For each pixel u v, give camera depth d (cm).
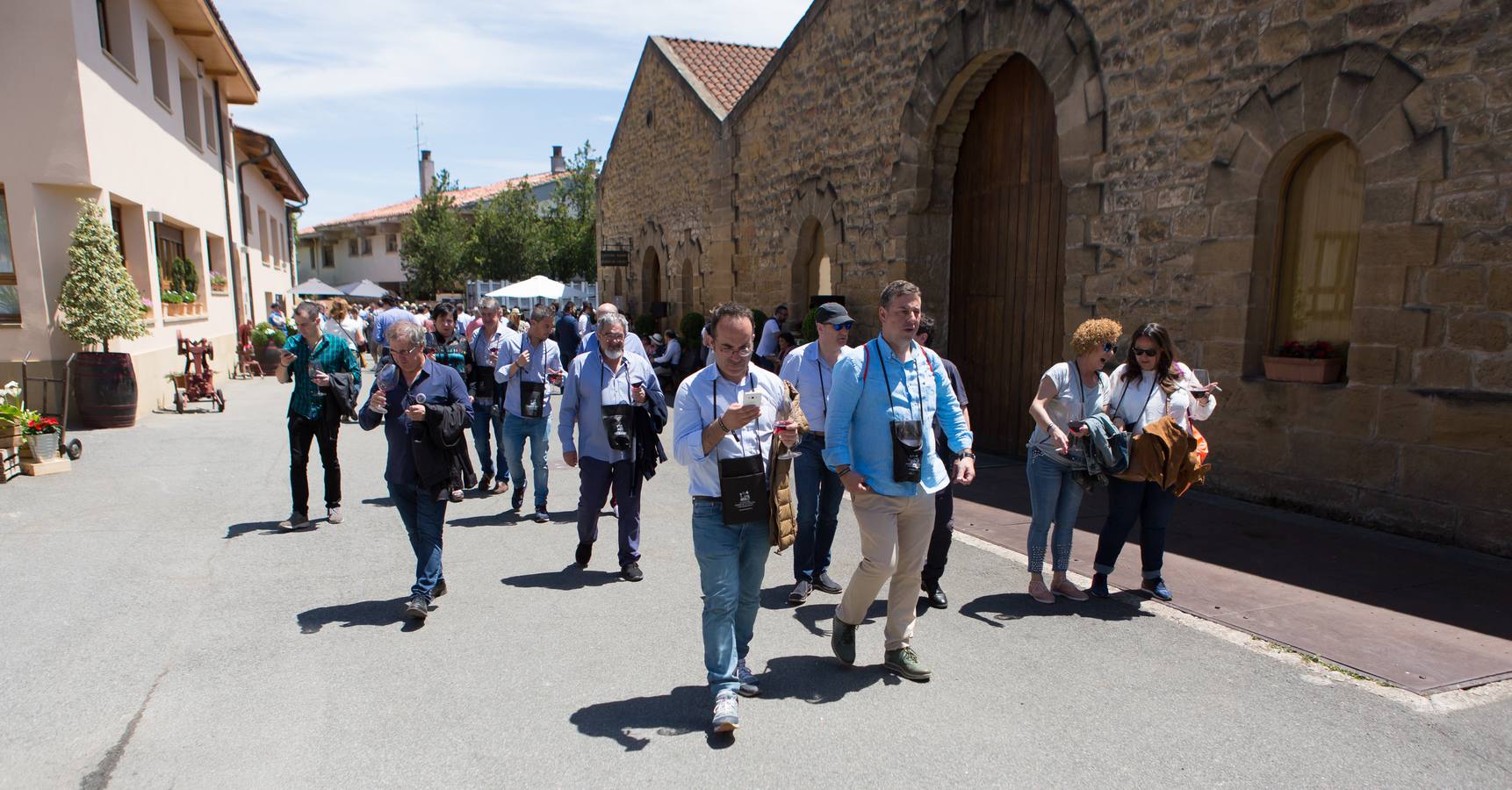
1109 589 521
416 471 475
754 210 1526
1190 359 742
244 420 1202
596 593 521
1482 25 539
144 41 1270
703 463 362
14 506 711
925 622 473
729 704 345
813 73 1289
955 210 1082
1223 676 402
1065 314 862
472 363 791
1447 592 496
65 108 1023
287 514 705
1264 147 671
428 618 477
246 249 2106
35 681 393
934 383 403
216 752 334
